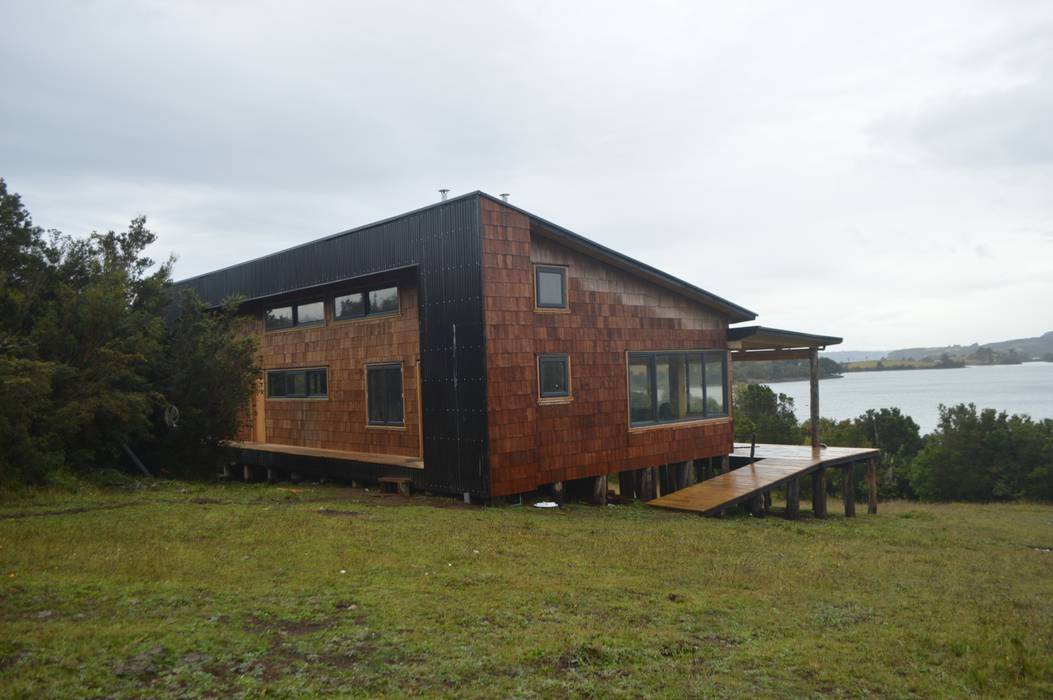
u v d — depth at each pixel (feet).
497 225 44.19
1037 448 111.86
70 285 51.72
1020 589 31.37
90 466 50.01
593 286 51.65
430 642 18.90
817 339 64.69
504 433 44.29
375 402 53.16
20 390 39.06
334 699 15.35
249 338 61.62
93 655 16.74
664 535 38.27
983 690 18.26
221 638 18.28
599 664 18.30
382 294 52.31
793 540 40.63
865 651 20.57
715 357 62.75
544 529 37.17
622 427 53.16
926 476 119.24
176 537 30.14
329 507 40.68
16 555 25.76
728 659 19.36
